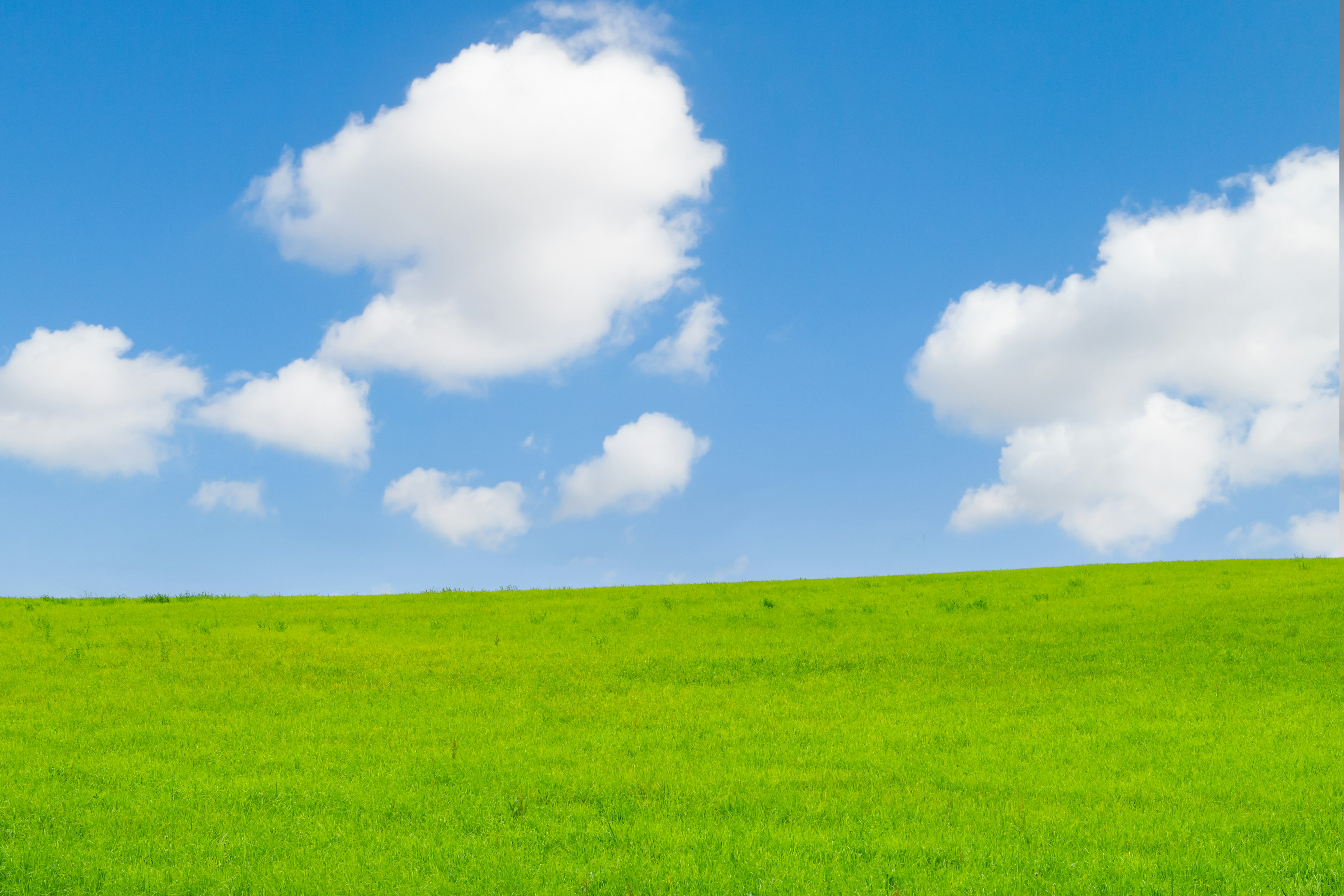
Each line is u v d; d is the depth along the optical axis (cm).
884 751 1620
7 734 1722
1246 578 3556
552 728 1808
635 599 3675
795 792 1384
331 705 1986
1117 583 3609
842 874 1045
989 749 1619
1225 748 1577
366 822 1251
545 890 1001
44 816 1248
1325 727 1706
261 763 1532
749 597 3641
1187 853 1109
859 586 3900
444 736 1734
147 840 1159
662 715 1914
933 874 1052
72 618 3206
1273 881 1008
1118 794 1359
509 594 4075
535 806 1321
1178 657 2311
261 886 1019
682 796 1370
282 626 3006
